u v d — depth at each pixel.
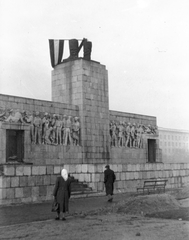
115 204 19.30
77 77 35.12
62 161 32.44
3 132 28.30
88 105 35.06
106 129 36.62
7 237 11.55
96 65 36.41
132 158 40.56
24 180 21.98
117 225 13.44
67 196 14.89
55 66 37.22
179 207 18.19
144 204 17.91
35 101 31.03
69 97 35.59
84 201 22.45
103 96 36.72
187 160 55.59
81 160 34.00
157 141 45.00
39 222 14.40
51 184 23.42
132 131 40.94
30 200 22.11
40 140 31.00
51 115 32.16
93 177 26.61
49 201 22.61
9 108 29.03
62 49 36.97
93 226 13.30
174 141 54.91
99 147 35.66
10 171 21.50
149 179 30.80
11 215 16.75
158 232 11.86
